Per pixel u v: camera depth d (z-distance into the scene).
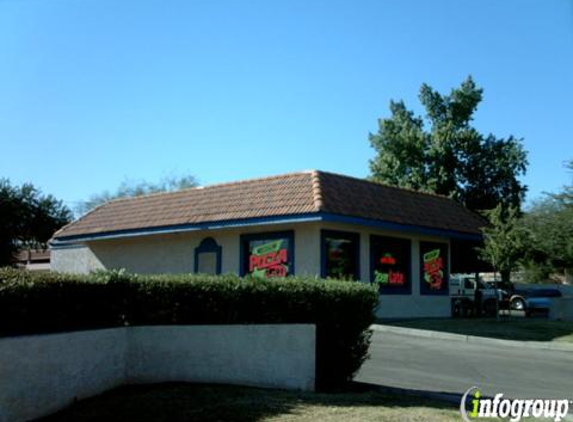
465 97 41.84
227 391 9.40
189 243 25.95
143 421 7.75
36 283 8.19
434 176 40.22
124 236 27.36
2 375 7.28
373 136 42.94
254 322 10.38
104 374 9.11
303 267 22.19
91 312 9.14
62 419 7.78
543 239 27.58
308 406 8.73
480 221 29.20
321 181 22.66
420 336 19.39
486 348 17.23
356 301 10.94
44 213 46.59
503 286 33.47
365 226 23.05
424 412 8.77
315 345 10.52
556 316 28.84
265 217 22.22
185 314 10.11
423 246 26.25
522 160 41.00
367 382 12.02
